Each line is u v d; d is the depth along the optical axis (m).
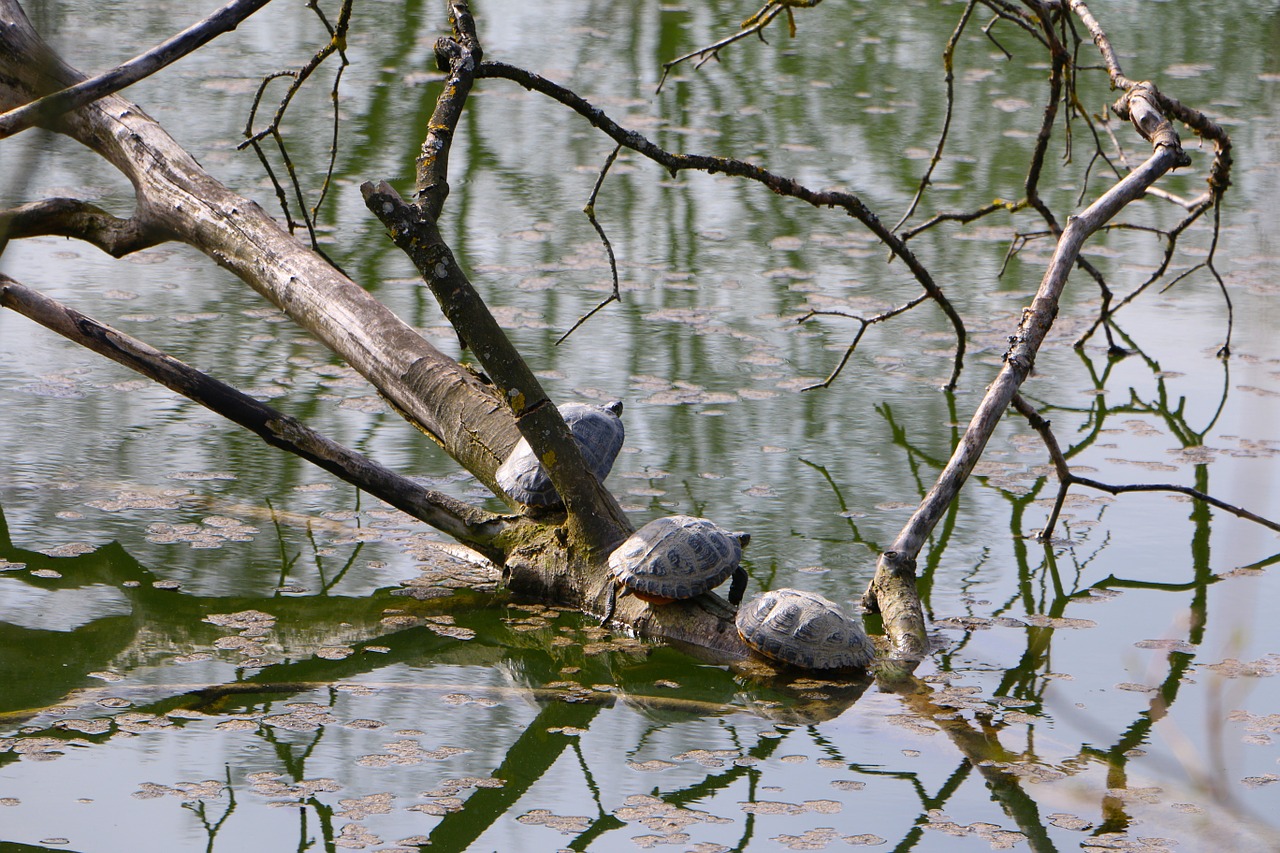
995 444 11.27
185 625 8.19
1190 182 17.61
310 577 8.89
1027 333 8.84
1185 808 6.22
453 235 15.38
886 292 14.38
